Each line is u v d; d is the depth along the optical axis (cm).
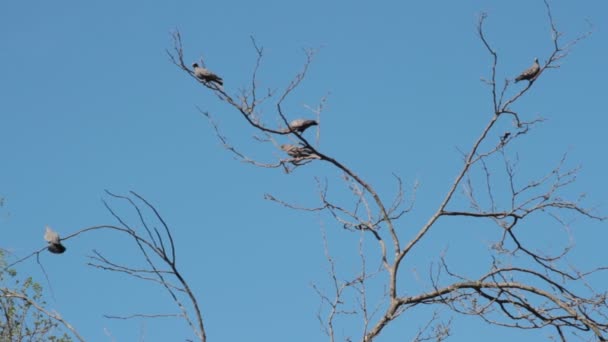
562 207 1525
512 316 1438
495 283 1443
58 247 1382
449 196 1531
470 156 1545
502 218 1528
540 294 1425
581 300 1437
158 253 1269
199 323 1260
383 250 1513
